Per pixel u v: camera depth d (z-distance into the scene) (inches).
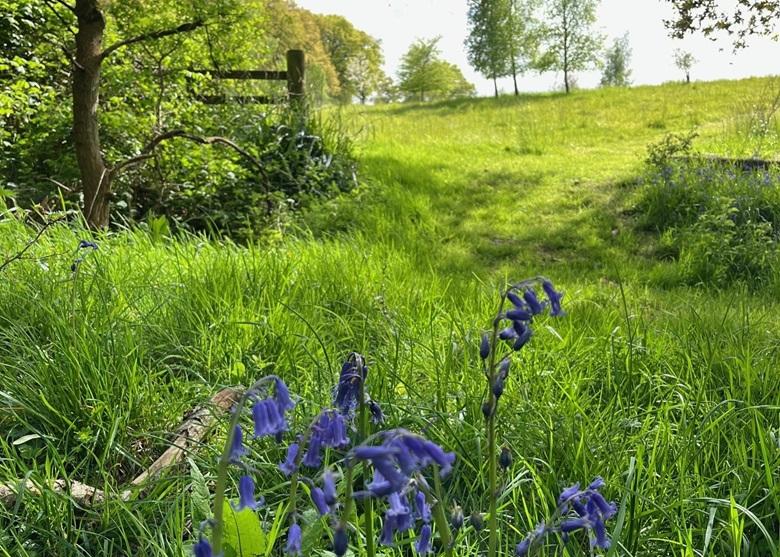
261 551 71.8
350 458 48.7
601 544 60.7
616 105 909.2
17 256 149.6
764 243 267.3
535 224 345.4
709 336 157.9
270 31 402.9
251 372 130.0
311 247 228.2
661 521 92.0
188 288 158.1
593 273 274.8
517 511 92.1
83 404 111.4
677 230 313.7
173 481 95.8
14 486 88.7
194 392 122.1
